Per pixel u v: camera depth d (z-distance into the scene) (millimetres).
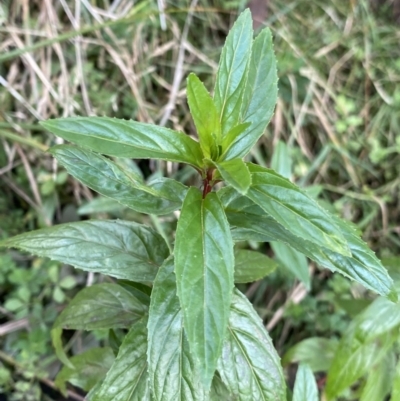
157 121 463
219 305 154
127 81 452
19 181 427
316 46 504
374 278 183
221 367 207
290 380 432
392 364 312
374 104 515
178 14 471
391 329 292
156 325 192
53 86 438
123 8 459
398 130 509
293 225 163
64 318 250
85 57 443
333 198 500
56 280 403
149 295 249
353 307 351
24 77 431
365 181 506
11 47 428
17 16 431
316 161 479
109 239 219
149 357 190
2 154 422
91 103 443
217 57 480
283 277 448
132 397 215
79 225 216
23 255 419
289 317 454
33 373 388
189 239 164
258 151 479
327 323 443
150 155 173
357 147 497
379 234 495
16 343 395
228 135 186
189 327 150
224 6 482
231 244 164
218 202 175
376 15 534
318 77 499
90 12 445
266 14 491
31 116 433
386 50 523
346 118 496
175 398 194
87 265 210
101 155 202
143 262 220
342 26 516
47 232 209
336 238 161
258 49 214
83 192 440
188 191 179
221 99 194
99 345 417
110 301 254
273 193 169
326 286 470
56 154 199
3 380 385
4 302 416
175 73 468
